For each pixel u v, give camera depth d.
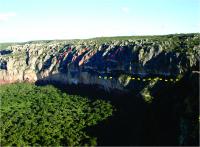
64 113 156.38
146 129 118.94
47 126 136.75
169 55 157.25
